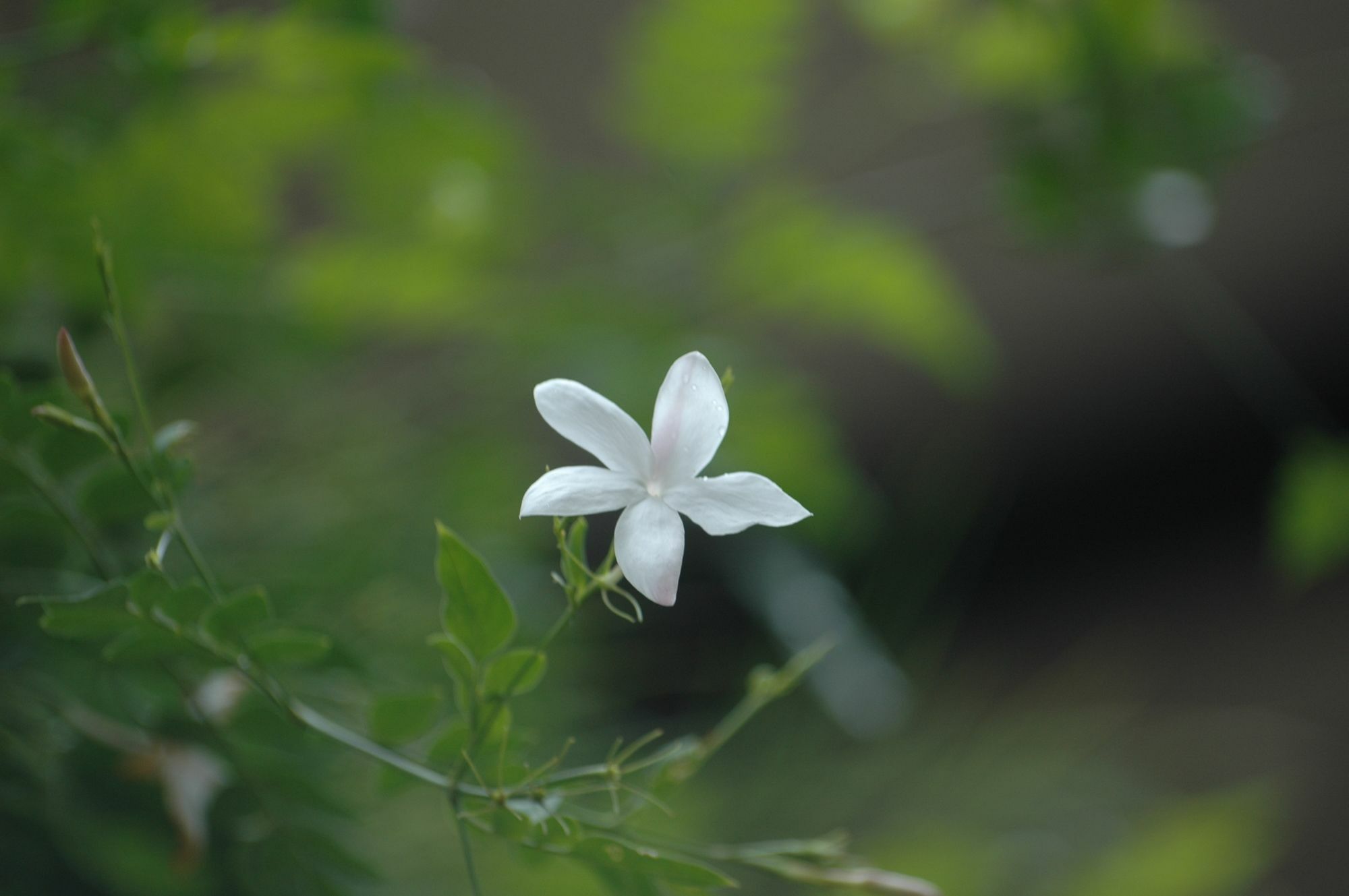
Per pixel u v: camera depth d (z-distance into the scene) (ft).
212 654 1.77
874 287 3.24
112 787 1.90
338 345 2.84
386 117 2.44
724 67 3.24
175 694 1.85
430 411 3.26
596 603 3.64
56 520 1.81
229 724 1.84
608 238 3.43
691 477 1.72
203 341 2.56
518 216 3.06
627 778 2.01
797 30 3.94
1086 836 3.89
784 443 3.06
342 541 2.61
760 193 3.28
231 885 1.91
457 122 2.52
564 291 3.12
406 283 2.77
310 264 2.62
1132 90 2.89
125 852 1.91
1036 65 3.02
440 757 1.78
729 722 1.83
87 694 1.89
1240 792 4.11
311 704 2.01
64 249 2.06
